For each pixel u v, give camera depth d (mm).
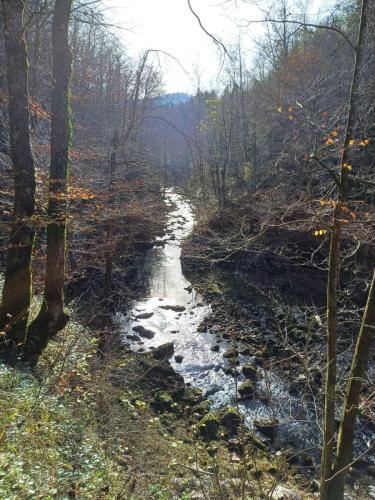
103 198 10398
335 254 4930
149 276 19641
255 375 11102
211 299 16906
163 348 12539
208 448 7453
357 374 5227
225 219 10820
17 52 7035
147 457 6562
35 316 8867
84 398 6941
